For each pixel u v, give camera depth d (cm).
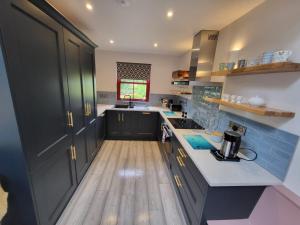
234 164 128
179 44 282
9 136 96
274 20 118
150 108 392
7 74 86
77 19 185
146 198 188
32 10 101
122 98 417
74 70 172
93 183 209
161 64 402
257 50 136
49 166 130
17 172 102
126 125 373
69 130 163
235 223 125
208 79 216
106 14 170
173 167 214
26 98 100
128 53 386
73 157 176
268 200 114
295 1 101
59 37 137
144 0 139
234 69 133
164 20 181
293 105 101
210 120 219
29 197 108
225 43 187
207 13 158
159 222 157
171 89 419
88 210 166
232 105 135
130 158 285
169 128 251
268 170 120
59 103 142
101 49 370
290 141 102
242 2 133
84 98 206
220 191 113
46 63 121
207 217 122
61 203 154
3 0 81
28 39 100
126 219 158
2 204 96
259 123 129
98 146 296
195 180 134
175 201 185
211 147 158
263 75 126
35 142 111
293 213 96
